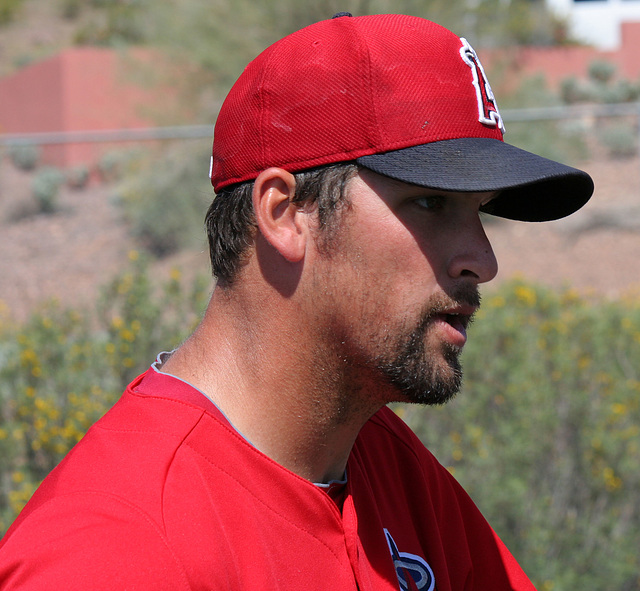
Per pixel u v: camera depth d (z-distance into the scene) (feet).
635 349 20.36
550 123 54.03
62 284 41.39
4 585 3.93
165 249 45.52
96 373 18.75
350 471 5.59
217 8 47.44
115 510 4.12
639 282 37.01
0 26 118.73
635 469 16.62
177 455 4.47
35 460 17.02
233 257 5.17
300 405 5.10
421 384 4.98
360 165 4.79
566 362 18.85
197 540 4.17
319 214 4.88
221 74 49.88
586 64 83.41
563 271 38.75
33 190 55.11
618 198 46.55
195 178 47.29
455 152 4.75
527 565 14.70
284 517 4.71
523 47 78.23
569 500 17.10
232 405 5.08
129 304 19.61
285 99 4.88
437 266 4.91
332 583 4.81
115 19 104.88
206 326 5.32
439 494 6.42
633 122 60.64
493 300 21.98
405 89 4.77
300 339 5.03
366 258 4.85
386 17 5.09
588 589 15.07
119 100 67.51
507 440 16.72
